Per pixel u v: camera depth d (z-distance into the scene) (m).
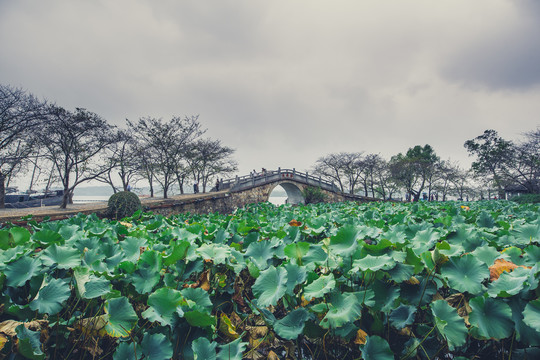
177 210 19.25
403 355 1.73
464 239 2.69
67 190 17.33
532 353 1.54
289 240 3.05
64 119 17.28
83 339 1.78
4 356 1.36
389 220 4.79
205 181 38.94
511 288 1.60
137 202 15.19
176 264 2.33
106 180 25.92
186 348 1.70
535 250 2.13
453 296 1.95
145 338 1.60
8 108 15.83
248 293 2.81
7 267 1.82
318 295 1.67
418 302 1.83
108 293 1.89
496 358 1.80
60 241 2.70
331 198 35.81
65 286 1.71
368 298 1.76
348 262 2.09
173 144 27.92
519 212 6.35
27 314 1.67
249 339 2.32
